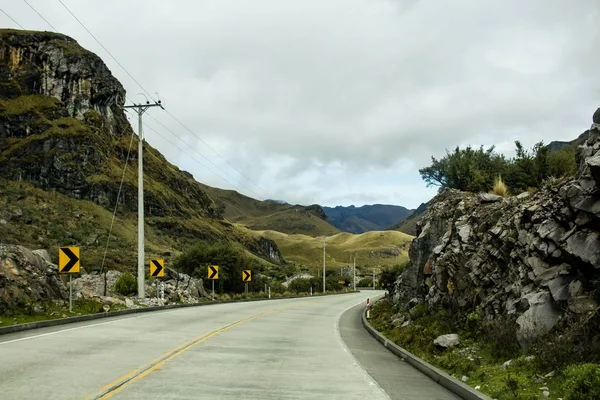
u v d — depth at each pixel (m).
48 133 129.25
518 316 12.18
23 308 19.33
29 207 95.56
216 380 9.60
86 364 10.60
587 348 9.02
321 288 92.69
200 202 183.12
